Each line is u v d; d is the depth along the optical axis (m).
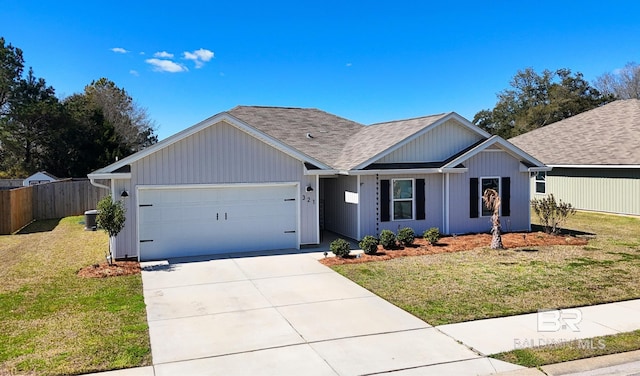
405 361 6.52
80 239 17.22
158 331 7.70
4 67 37.69
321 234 17.80
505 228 17.83
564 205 17.06
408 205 16.77
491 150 17.50
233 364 6.44
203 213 14.09
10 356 6.61
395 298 9.53
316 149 18.73
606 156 22.64
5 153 39.69
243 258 13.62
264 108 22.38
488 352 6.80
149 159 13.27
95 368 6.25
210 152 13.92
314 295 9.84
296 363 6.47
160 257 13.59
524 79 57.97
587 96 52.16
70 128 39.19
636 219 20.86
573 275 11.14
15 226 19.36
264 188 14.76
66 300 9.43
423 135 17.08
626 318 8.19
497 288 10.12
